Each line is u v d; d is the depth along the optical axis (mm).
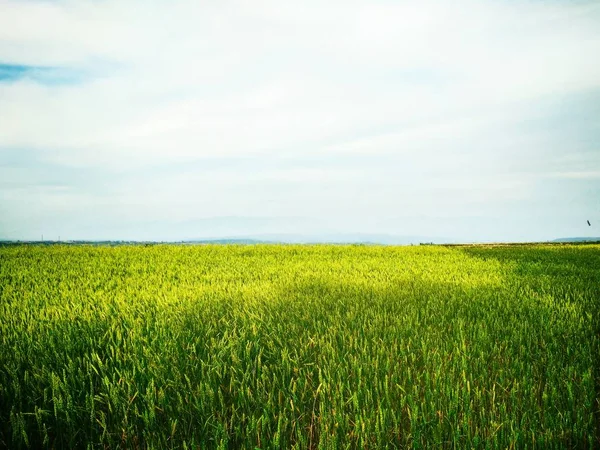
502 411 2451
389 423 2342
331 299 5879
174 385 2727
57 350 3354
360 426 2287
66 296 5926
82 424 2369
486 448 2111
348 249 17781
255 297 5914
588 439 2271
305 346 3510
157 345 3459
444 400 2596
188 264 11250
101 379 2754
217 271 9594
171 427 2289
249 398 2607
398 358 3291
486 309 5512
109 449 2201
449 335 4160
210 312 4844
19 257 11758
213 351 3320
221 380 2852
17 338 3658
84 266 10125
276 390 2822
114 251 14602
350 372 3043
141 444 2264
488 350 3670
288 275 8852
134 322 4195
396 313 5055
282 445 2201
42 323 4152
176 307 5043
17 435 2234
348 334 3969
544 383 3004
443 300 6055
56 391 2541
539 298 6242
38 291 6422
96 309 4930
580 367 3217
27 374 2727
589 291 6910
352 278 8453
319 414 2424
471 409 2477
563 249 21141
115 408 2428
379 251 17281
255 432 2244
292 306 5266
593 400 2676
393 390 2775
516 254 16750
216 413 2457
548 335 4145
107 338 3715
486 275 9344
